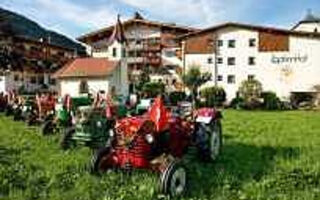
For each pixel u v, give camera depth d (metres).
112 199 8.55
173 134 10.47
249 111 50.06
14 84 64.25
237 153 13.88
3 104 29.53
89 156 12.90
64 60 80.75
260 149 14.80
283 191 9.34
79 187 9.29
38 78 71.38
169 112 11.14
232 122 27.98
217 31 69.88
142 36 79.19
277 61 67.56
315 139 17.98
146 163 9.57
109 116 14.91
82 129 14.59
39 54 76.44
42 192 9.03
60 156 12.95
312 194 9.10
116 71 61.66
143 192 8.92
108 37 79.81
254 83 61.91
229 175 10.48
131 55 78.31
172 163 9.02
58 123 17.95
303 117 35.69
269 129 22.75
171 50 76.88
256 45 68.38
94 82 60.62
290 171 11.02
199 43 70.69
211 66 70.12
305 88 66.50
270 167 11.58
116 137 9.94
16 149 14.25
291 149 14.80
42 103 21.83
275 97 57.81
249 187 9.55
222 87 65.62
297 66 66.88
